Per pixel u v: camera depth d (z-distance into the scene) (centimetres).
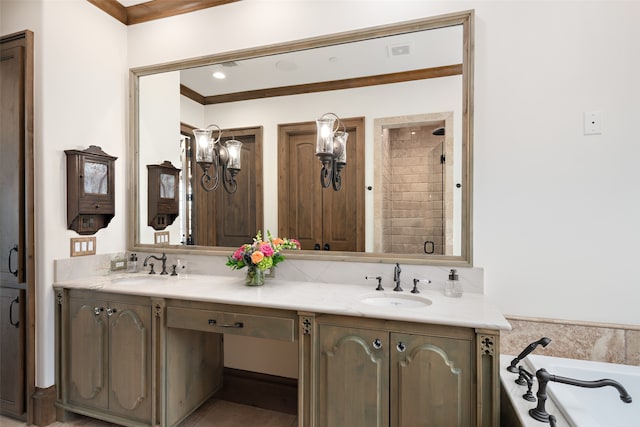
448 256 182
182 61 232
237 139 225
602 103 161
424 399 138
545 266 169
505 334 173
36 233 200
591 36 162
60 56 207
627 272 159
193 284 199
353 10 197
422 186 188
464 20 178
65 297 201
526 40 170
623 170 159
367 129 198
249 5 219
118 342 188
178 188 238
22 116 199
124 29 247
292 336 158
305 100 211
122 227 245
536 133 169
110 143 236
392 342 143
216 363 225
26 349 201
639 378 145
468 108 178
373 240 196
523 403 129
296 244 211
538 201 169
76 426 197
